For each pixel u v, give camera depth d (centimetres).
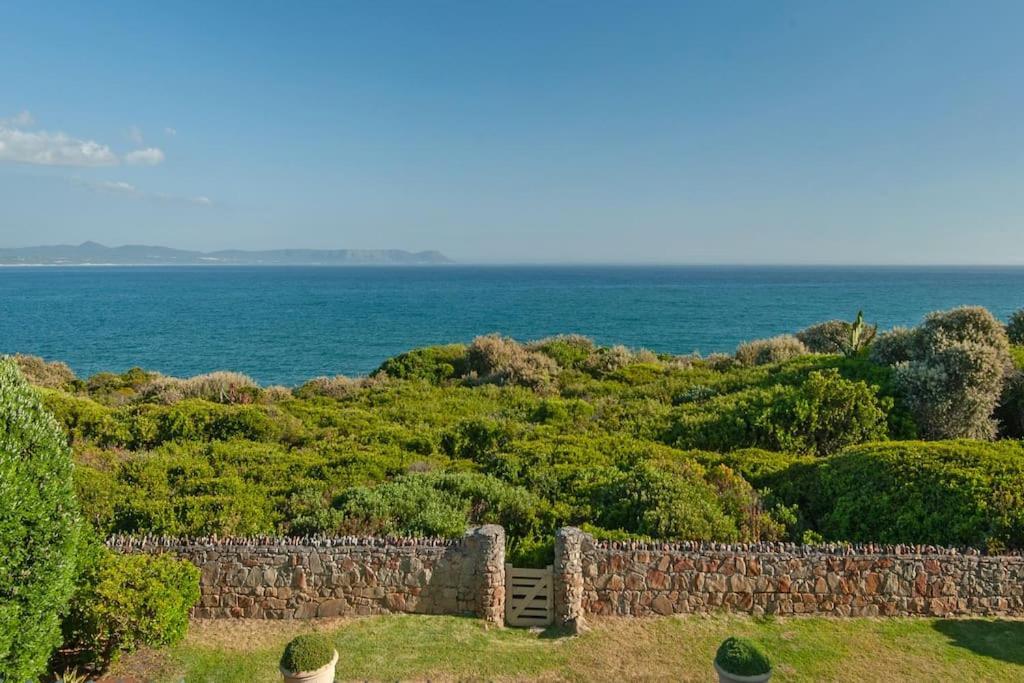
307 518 1087
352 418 1988
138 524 1069
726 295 13450
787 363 2247
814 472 1273
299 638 699
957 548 944
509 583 930
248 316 8906
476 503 1188
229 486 1235
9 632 603
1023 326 2316
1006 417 1689
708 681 779
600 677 786
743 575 927
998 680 767
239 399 2352
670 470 1253
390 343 6244
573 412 1942
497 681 777
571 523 1111
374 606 933
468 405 2261
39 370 2814
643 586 930
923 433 1614
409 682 772
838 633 874
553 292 15075
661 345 5934
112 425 1727
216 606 925
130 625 737
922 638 859
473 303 11512
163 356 5366
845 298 12206
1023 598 905
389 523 1083
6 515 606
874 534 1059
